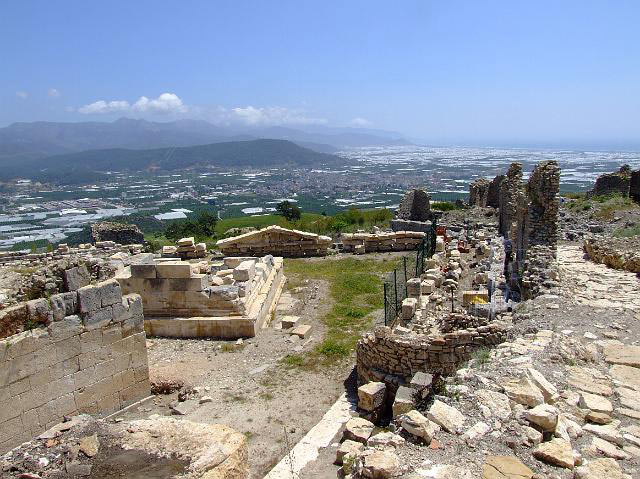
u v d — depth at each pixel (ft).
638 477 19.93
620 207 106.22
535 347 31.48
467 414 23.91
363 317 57.41
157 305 53.57
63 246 94.63
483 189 127.13
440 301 53.88
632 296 45.27
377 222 126.82
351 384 40.88
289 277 77.66
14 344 29.99
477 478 19.49
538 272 50.29
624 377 28.58
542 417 22.65
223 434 24.08
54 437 25.88
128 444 23.89
